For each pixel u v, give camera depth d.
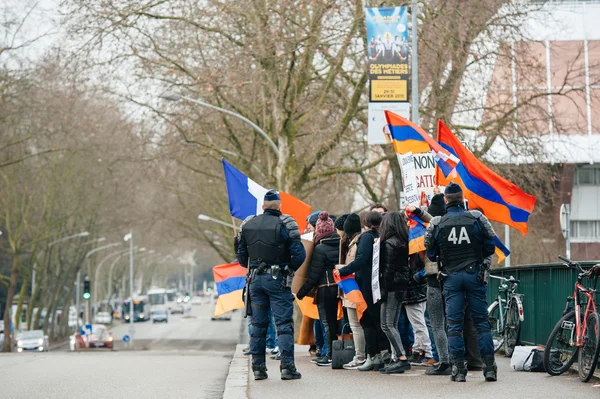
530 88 31.36
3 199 58.09
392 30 21.27
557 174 31.22
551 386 10.27
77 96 38.03
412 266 11.92
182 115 37.28
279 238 10.91
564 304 13.17
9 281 60.12
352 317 12.38
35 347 56.44
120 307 119.88
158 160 42.56
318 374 11.83
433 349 13.04
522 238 35.06
